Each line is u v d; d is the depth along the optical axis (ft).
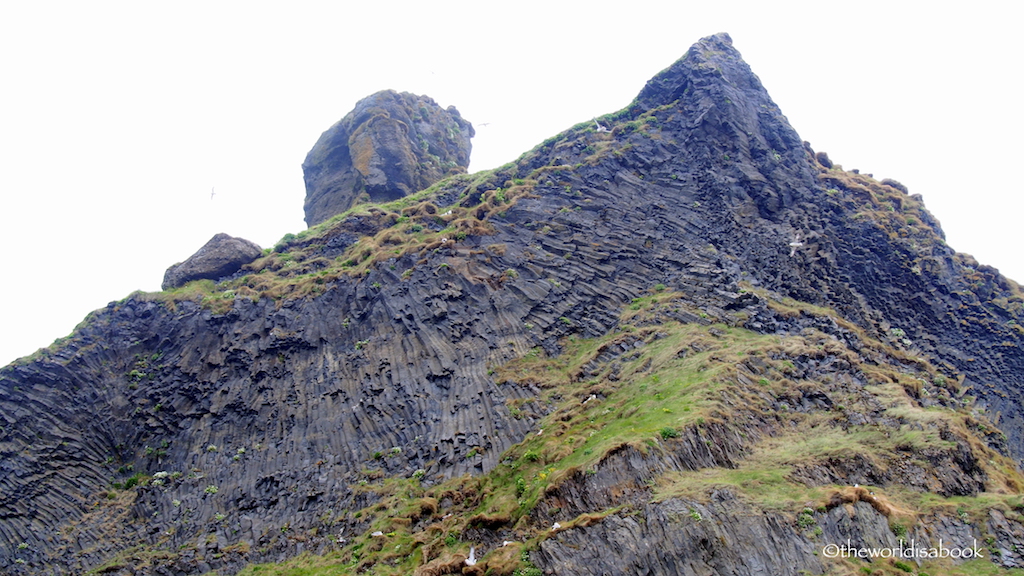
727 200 203.10
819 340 157.99
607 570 103.81
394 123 294.05
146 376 178.70
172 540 143.84
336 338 181.98
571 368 166.30
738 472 119.24
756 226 197.67
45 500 151.53
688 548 102.89
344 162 307.17
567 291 188.03
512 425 150.30
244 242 219.41
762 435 131.03
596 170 219.61
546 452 135.13
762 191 204.74
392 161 282.97
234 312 187.52
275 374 174.81
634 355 163.94
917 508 112.88
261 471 156.15
